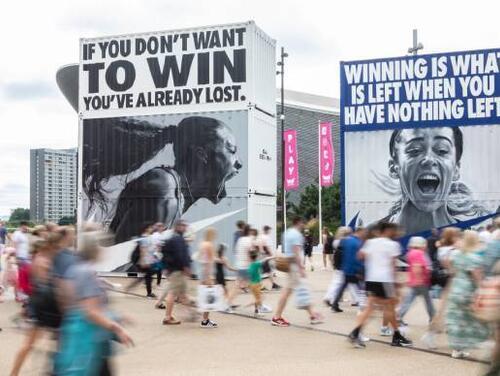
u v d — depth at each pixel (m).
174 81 18.50
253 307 13.67
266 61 19.19
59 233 6.05
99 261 5.01
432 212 16.50
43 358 7.36
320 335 10.34
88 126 19.14
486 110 16.27
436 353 8.88
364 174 16.98
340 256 12.96
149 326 11.17
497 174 16.17
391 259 9.27
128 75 18.89
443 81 16.58
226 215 17.89
